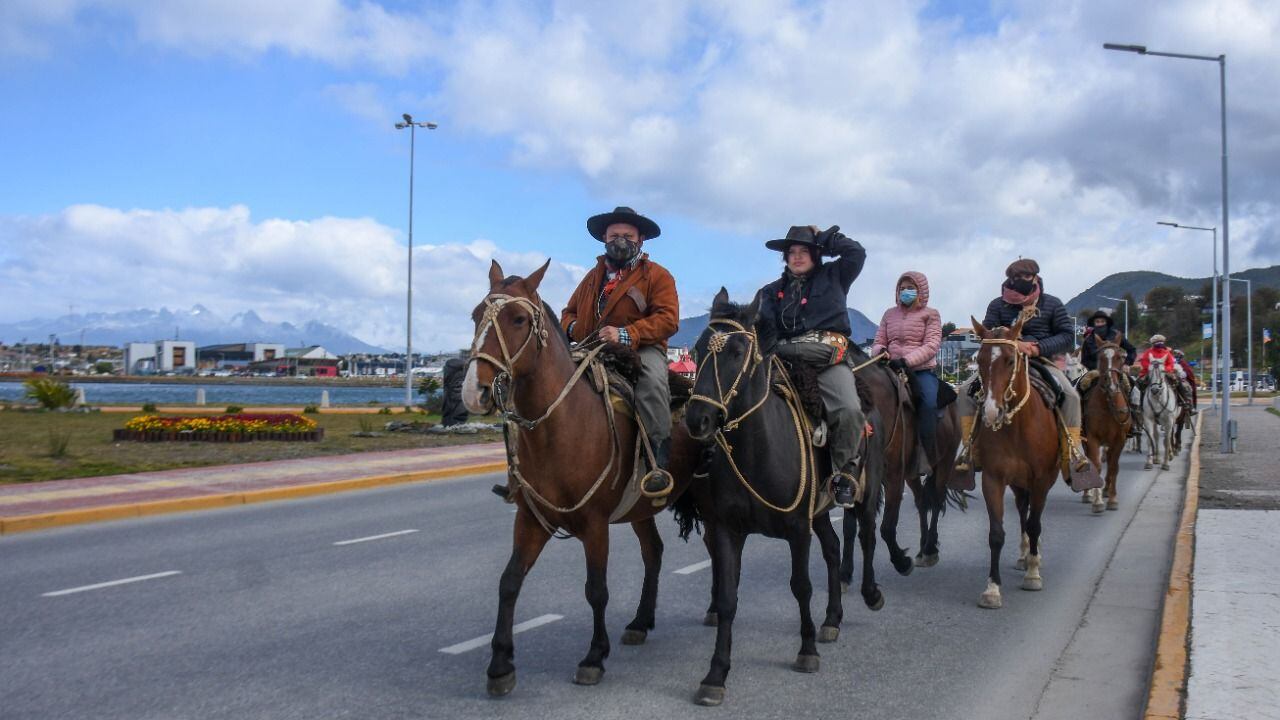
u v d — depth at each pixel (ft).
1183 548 30.17
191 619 23.77
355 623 23.38
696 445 20.83
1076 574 29.53
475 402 16.40
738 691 18.42
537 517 18.45
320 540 35.53
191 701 17.70
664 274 21.16
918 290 28.81
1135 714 17.31
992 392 25.49
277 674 19.34
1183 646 19.34
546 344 17.87
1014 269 29.45
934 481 30.30
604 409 18.88
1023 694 18.40
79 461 57.62
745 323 18.86
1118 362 43.21
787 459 19.01
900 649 21.38
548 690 18.42
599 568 18.81
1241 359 398.62
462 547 33.96
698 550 33.86
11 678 19.03
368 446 71.82
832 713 17.25
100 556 32.32
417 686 18.61
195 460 59.88
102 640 21.83
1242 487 48.19
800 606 19.60
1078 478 27.78
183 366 649.61
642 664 20.16
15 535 36.73
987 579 28.78
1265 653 18.53
